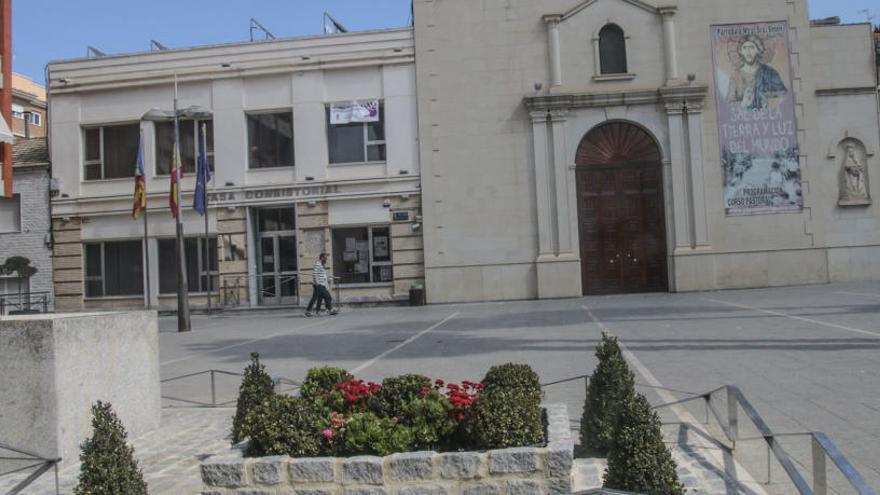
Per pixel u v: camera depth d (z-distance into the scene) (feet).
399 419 17.70
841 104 91.50
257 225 95.71
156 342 28.37
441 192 92.07
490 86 92.48
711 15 91.91
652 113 91.40
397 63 93.56
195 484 20.65
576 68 92.17
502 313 72.95
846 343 39.06
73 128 97.25
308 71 94.22
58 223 96.84
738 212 90.43
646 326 53.01
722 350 39.27
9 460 21.50
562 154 91.15
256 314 89.92
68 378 23.03
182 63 95.81
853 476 12.20
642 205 91.91
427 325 64.03
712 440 21.74
